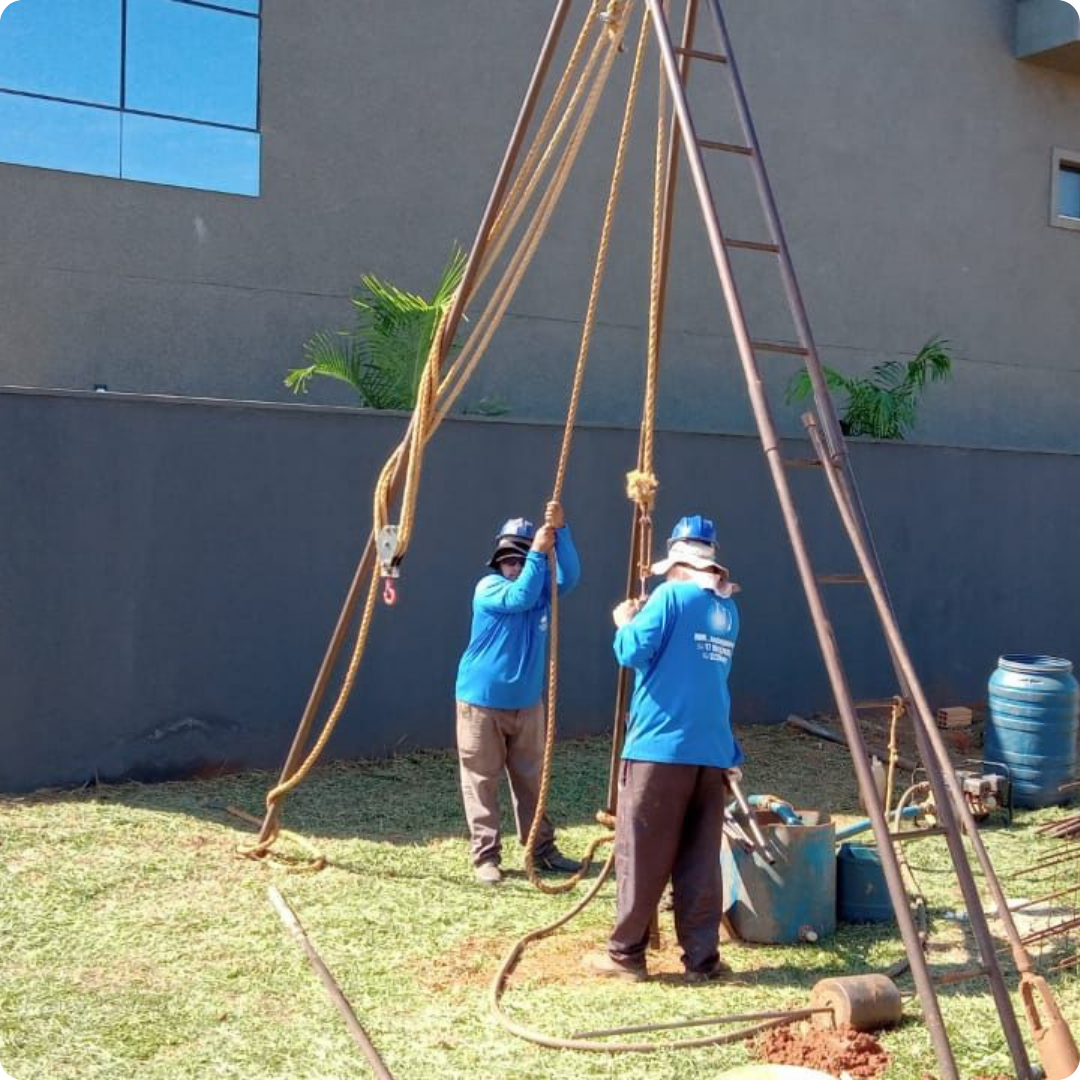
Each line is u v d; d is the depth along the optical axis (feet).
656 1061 14.43
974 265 45.14
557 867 21.93
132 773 25.61
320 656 27.71
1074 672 39.32
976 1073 14.25
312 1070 14.06
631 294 38.22
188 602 26.14
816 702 34.68
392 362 31.73
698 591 17.20
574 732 31.07
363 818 24.25
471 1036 15.06
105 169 30.91
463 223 35.63
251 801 24.95
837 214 42.06
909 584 36.22
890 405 38.42
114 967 16.78
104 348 30.94
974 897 13.29
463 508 29.43
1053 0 44.78
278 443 27.07
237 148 32.50
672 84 15.15
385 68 34.40
